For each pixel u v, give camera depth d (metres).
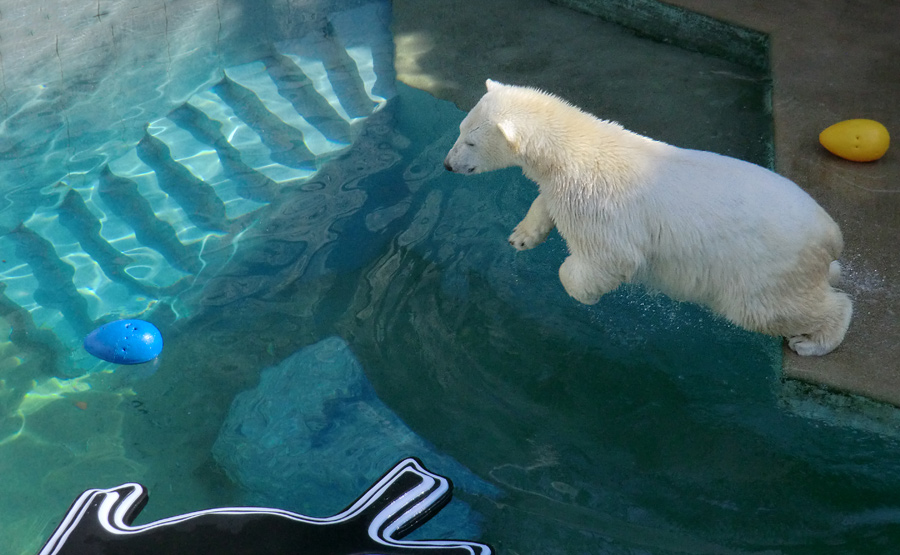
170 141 5.26
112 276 4.46
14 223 4.79
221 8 6.07
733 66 5.50
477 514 3.39
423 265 4.36
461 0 6.32
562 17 6.08
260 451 3.66
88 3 5.61
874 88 4.92
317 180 4.89
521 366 3.91
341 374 3.95
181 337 4.15
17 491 3.56
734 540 3.26
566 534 3.31
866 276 3.88
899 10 5.49
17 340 4.18
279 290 4.32
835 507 3.32
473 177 4.79
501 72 5.58
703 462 3.50
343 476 3.55
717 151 4.82
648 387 3.78
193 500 3.51
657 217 3.40
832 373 3.54
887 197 4.23
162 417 3.82
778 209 3.28
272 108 5.46
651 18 5.82
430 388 3.87
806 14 5.53
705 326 3.97
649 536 3.29
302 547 3.00
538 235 3.94
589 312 4.09
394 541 3.05
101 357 4.05
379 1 6.32
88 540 3.00
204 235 4.63
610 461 3.54
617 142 3.53
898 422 3.46
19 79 5.54
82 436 3.75
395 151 5.03
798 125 4.71
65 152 5.21
